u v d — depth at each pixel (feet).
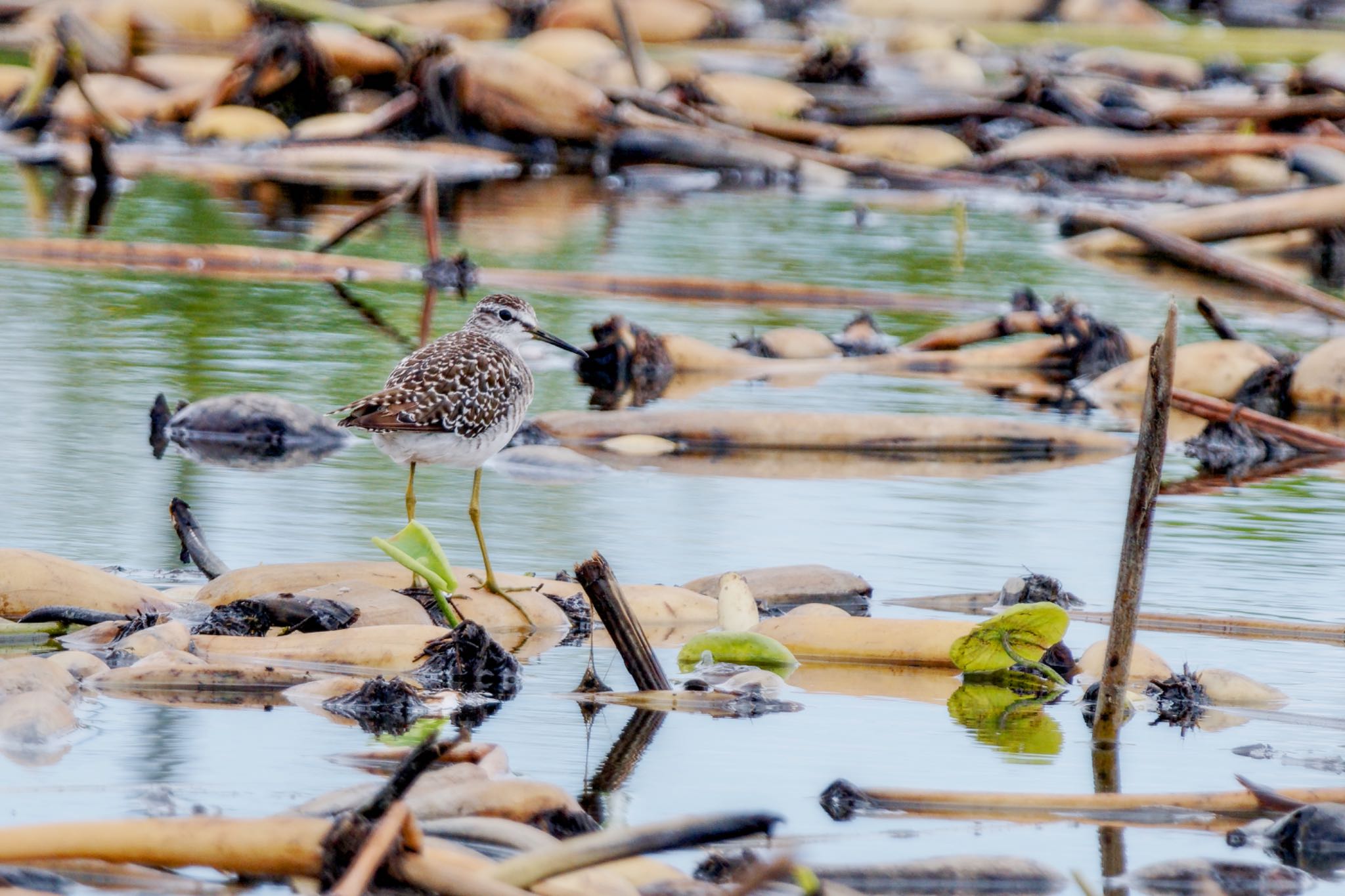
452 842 20.85
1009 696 30.73
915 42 150.30
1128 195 103.71
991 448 52.06
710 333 65.00
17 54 121.29
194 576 34.88
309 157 100.42
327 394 52.60
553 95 105.40
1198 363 59.72
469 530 39.65
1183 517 44.27
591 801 24.34
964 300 73.05
